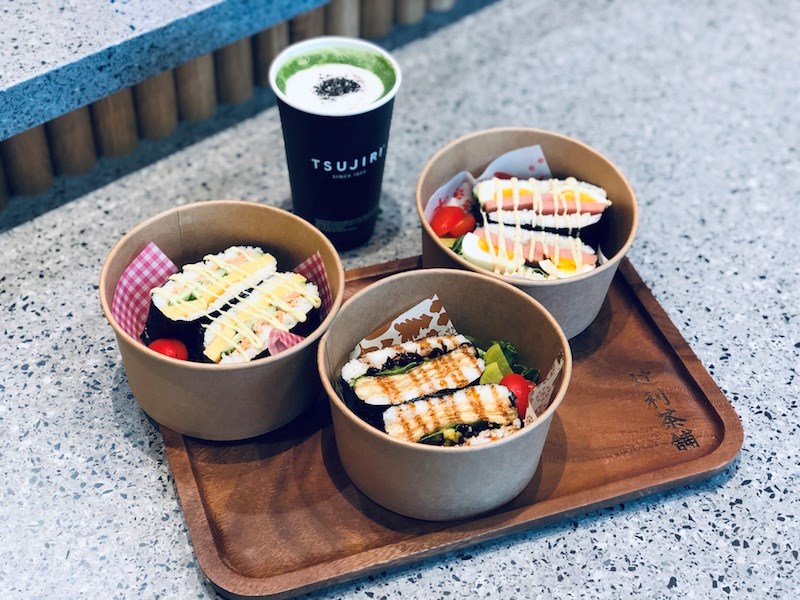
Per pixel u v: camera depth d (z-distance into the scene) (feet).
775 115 3.01
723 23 3.38
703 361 2.27
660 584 1.86
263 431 1.98
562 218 2.23
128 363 1.89
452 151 2.26
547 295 2.01
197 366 1.76
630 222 2.18
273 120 2.88
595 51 3.20
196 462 1.97
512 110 2.94
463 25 3.27
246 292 2.05
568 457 2.00
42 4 2.44
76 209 2.54
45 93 2.26
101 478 1.96
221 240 2.14
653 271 2.48
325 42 2.31
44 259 2.40
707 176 2.78
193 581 1.82
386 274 2.32
